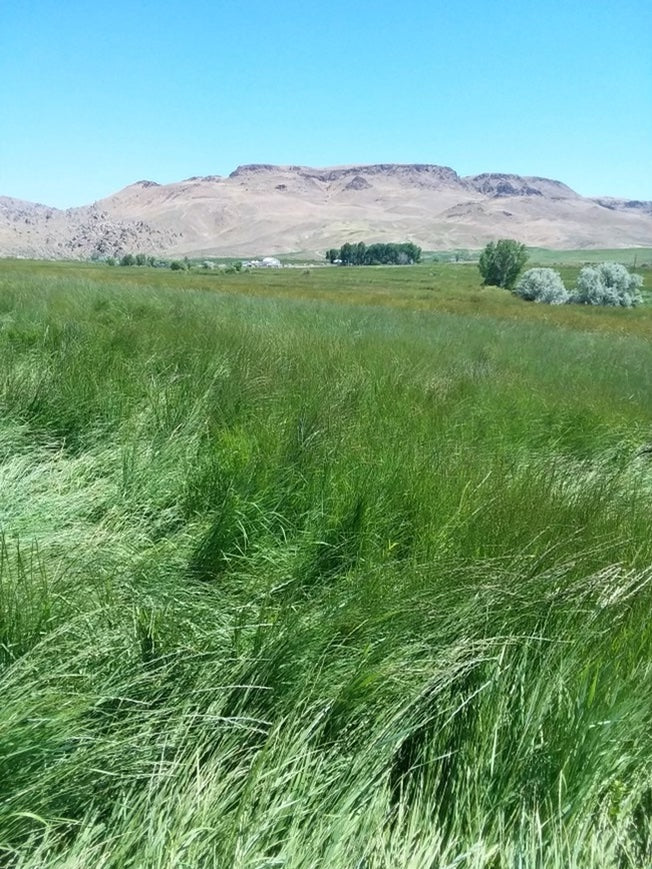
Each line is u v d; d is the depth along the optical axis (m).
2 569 2.74
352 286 69.56
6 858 1.77
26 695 2.13
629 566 3.53
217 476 4.26
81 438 5.11
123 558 3.30
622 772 2.30
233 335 9.36
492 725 2.33
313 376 7.02
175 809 1.92
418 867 1.84
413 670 2.48
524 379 10.08
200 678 2.41
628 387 11.52
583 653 2.72
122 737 2.16
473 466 4.76
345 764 2.11
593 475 5.41
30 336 8.84
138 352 8.00
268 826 1.86
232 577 3.39
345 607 2.85
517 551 3.44
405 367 8.73
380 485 4.09
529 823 2.03
